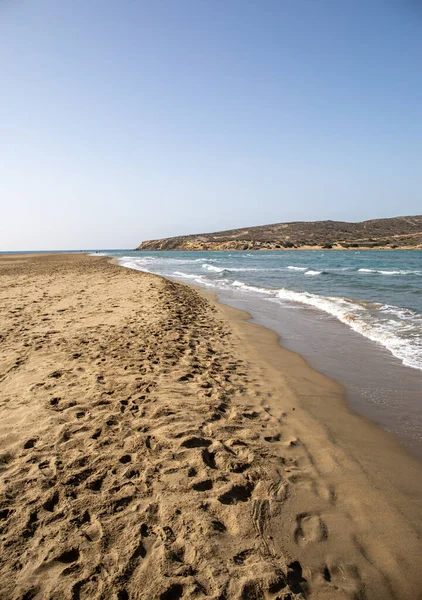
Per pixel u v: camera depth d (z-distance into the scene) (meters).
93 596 1.88
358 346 7.35
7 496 2.60
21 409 3.96
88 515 2.45
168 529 2.33
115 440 3.37
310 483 2.95
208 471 2.96
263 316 10.67
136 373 5.09
